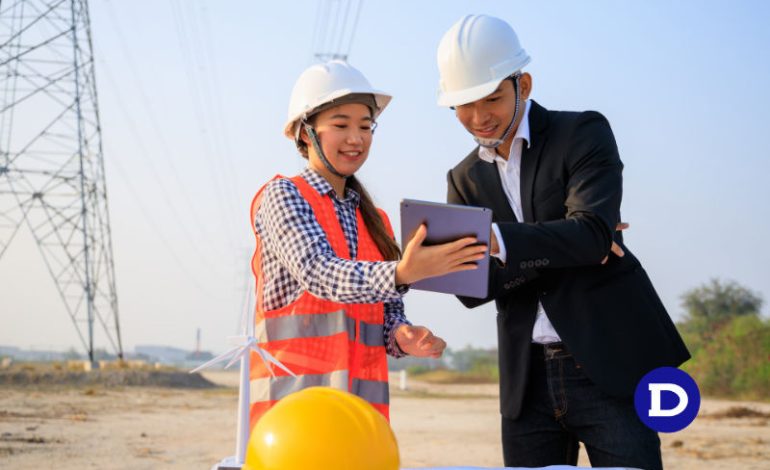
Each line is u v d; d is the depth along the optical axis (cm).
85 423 1529
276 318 274
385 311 307
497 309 362
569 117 335
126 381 2919
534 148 335
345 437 179
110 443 1241
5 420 1512
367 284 238
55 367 3200
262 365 272
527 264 296
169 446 1236
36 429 1391
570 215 313
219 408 2088
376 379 289
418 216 232
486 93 319
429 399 2775
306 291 273
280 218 264
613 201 311
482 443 1363
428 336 291
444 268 233
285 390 268
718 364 2620
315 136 284
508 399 351
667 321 334
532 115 339
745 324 2736
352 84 281
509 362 350
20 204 3509
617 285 326
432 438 1430
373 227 299
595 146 323
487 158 354
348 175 290
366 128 287
